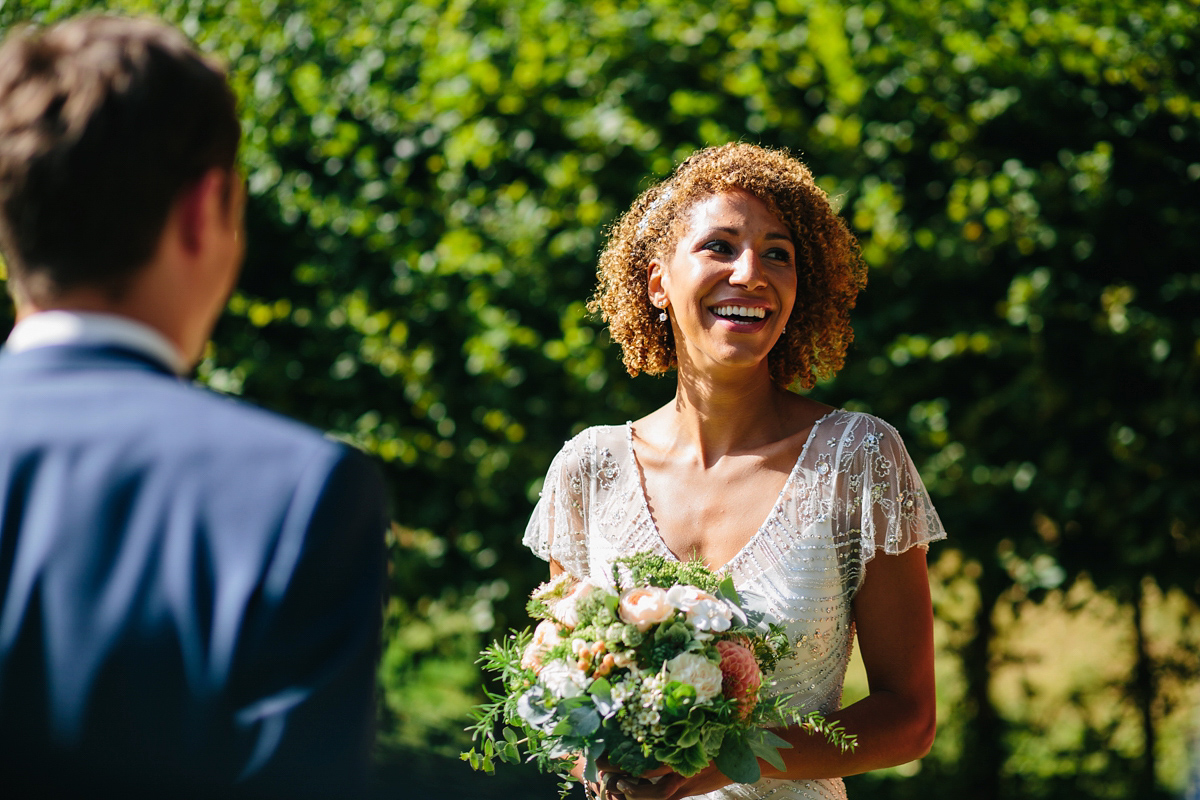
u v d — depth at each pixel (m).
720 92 4.86
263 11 5.23
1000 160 4.68
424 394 4.98
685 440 2.28
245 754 0.87
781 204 2.20
